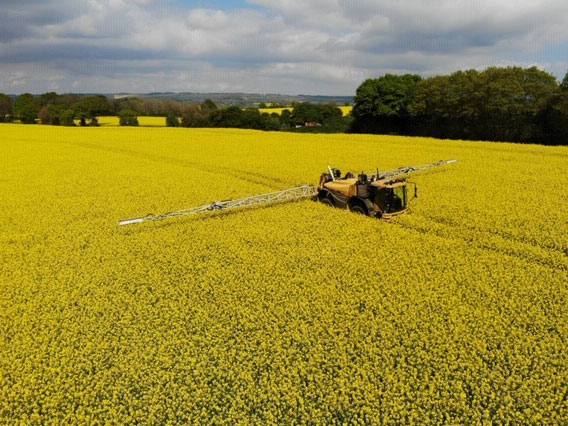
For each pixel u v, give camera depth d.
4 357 9.96
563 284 12.77
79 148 47.91
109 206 22.69
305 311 11.36
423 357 9.52
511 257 14.91
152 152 43.84
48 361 9.82
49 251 16.38
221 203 20.08
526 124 56.81
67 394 8.70
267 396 8.50
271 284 13.04
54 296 12.73
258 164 34.88
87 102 129.62
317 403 8.44
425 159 36.50
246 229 18.36
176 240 17.30
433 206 21.31
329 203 22.11
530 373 9.02
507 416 8.00
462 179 27.72
